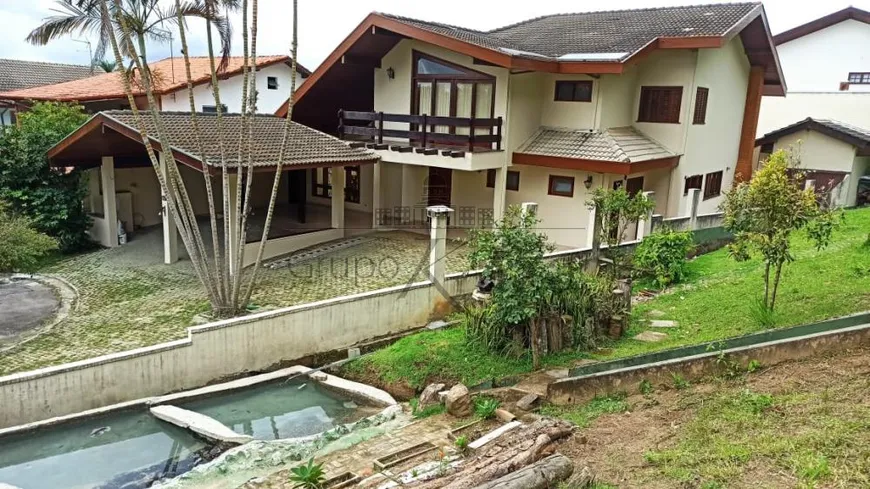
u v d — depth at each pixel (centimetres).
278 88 2698
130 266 1556
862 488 438
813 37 2570
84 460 759
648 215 1372
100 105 2417
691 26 1752
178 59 2872
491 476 535
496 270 912
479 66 1684
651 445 573
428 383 917
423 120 1694
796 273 1141
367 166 2119
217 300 1188
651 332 1001
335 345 1086
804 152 2159
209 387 942
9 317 1195
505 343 949
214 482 673
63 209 1675
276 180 1180
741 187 979
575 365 888
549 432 622
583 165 1584
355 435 764
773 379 657
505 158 1681
